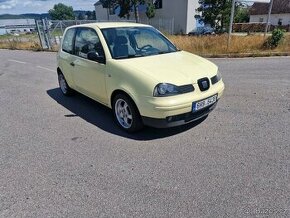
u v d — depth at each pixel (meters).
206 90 3.71
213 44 12.62
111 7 36.41
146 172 3.05
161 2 33.84
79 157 3.44
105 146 3.70
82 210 2.50
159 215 2.40
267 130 4.01
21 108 5.49
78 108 5.34
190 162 3.22
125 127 4.11
